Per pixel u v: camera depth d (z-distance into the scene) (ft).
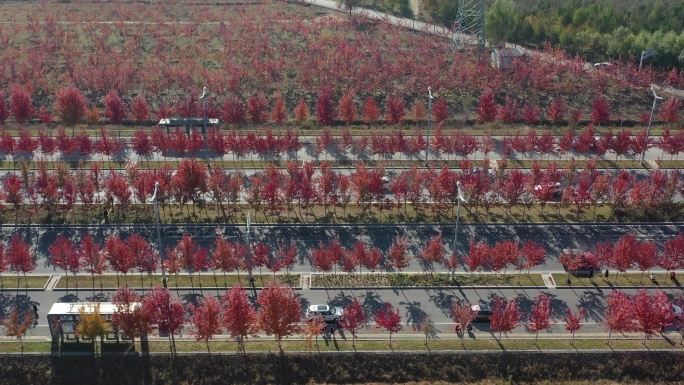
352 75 605.31
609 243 372.58
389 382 294.25
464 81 602.85
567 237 388.78
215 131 478.18
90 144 462.19
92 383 292.61
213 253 348.59
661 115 533.55
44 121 528.63
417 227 398.01
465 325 306.96
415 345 306.35
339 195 412.57
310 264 362.94
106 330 296.10
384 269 359.87
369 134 510.17
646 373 297.33
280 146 464.24
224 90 583.58
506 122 543.39
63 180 413.59
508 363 299.38
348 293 341.00
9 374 294.25
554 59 645.92
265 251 345.51
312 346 305.32
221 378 294.25
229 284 344.28
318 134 517.96
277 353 301.63
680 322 318.04
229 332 315.58
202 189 408.46
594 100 558.15
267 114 549.95
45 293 337.31
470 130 527.81
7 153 472.03
